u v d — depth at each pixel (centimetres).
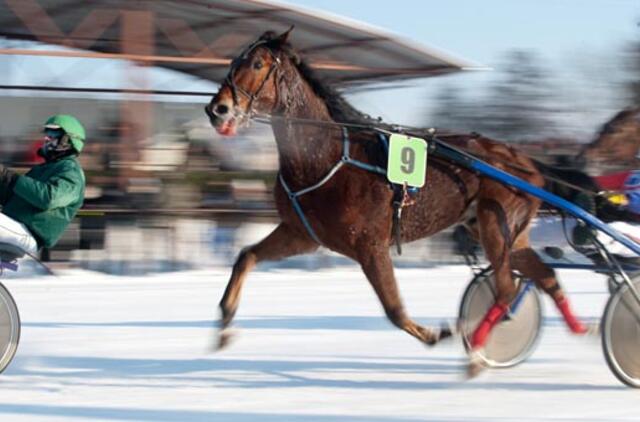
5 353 866
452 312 1334
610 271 899
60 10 1898
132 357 1004
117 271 1719
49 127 892
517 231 940
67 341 1091
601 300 1460
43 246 896
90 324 1209
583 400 830
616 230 922
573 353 1046
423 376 923
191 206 1788
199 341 1098
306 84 892
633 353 876
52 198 866
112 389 852
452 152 906
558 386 888
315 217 874
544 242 1198
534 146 2048
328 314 1308
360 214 867
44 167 897
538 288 966
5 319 866
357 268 1873
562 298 949
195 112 1997
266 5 1864
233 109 866
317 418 755
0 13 1895
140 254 1750
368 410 786
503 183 920
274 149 1866
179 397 823
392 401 819
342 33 1962
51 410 771
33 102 1883
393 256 1917
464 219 944
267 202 1841
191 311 1321
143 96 1859
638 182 1162
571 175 969
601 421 755
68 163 892
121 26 1898
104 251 1733
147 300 1420
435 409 791
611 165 1263
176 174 1792
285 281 1664
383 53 2062
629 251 928
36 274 1662
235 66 877
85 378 899
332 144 868
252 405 798
